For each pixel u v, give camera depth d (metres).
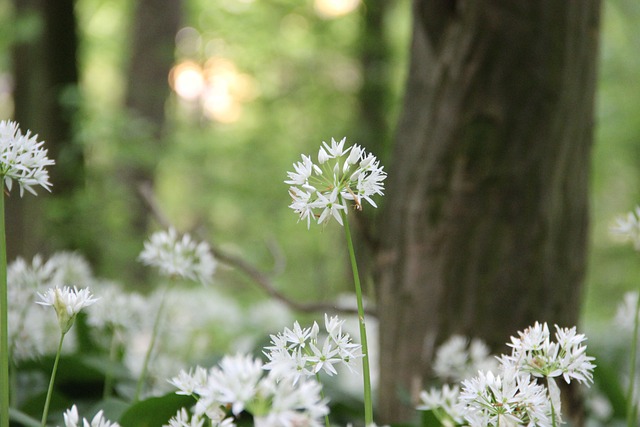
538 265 2.95
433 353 3.00
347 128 8.72
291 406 1.17
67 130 6.51
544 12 2.89
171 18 11.00
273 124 10.02
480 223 2.96
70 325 1.61
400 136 3.25
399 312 3.14
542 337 1.48
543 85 2.90
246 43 9.46
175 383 1.46
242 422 2.21
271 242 3.89
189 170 9.64
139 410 2.10
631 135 11.19
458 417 1.52
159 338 3.52
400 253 3.15
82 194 6.38
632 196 12.55
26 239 6.20
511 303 2.94
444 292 3.00
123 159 7.05
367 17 8.56
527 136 2.92
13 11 6.82
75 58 6.70
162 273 2.55
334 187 1.46
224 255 3.58
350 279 8.68
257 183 9.75
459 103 2.97
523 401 1.46
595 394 3.63
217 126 10.91
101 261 6.50
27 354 2.69
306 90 9.69
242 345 5.16
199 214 11.10
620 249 11.32
